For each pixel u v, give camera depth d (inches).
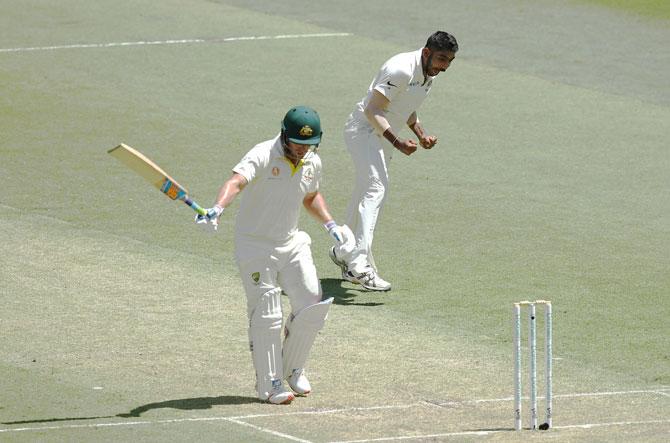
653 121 2488.9
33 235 1820.9
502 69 2815.0
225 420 1130.0
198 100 2551.7
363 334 1450.5
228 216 1936.5
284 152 1186.6
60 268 1679.4
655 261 1745.8
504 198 2033.7
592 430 1093.1
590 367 1347.2
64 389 1236.5
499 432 1087.0
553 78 2760.8
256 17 3193.9
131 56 2839.6
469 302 1573.6
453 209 1978.3
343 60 2839.6
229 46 2935.5
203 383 1268.5
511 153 2279.8
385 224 1908.2
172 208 1968.5
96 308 1524.4
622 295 1604.3
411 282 1657.2
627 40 3029.0
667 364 1358.3
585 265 1726.1
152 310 1520.7
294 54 2881.4
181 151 2249.0
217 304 1550.2
